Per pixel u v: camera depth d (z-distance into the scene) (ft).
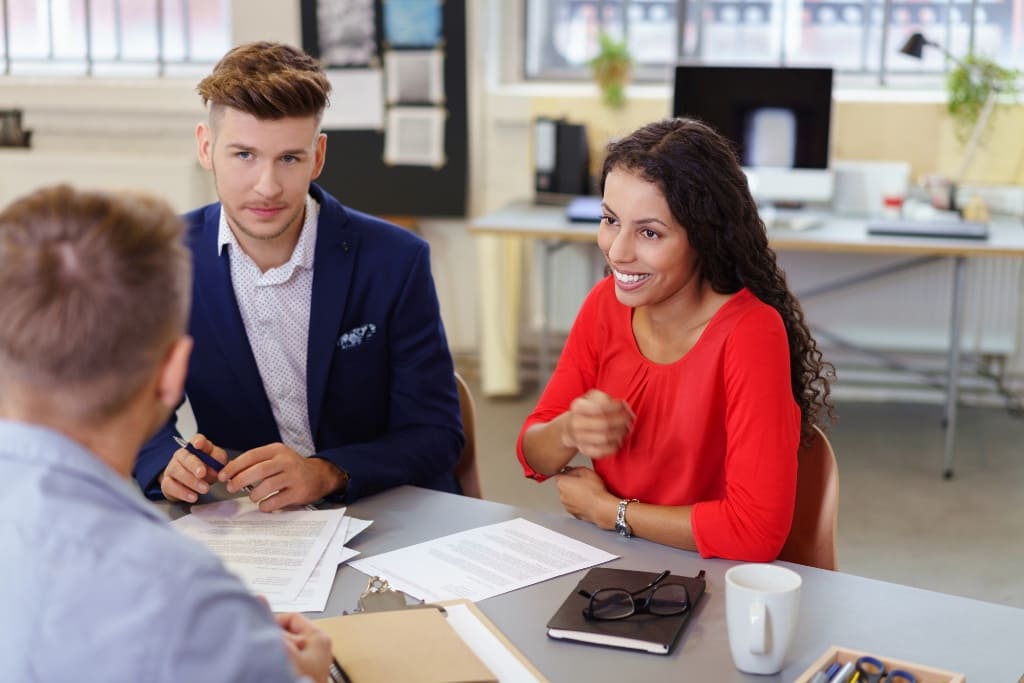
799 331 5.53
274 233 5.77
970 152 14.23
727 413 5.21
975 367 15.19
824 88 13.35
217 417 6.26
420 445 6.08
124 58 17.13
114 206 2.73
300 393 6.28
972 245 12.02
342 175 16.21
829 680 3.75
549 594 4.50
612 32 16.22
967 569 10.24
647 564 4.81
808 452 5.49
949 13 15.31
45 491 2.61
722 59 15.96
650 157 5.12
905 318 14.97
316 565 4.70
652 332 5.62
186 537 2.74
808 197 13.64
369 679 3.62
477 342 16.62
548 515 5.35
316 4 15.76
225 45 16.94
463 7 15.46
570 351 6.03
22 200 2.73
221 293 6.09
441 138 15.84
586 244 15.72
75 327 2.58
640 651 4.03
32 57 17.31
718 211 5.19
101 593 2.51
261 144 5.54
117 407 2.71
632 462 5.55
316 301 6.15
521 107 15.64
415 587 4.55
